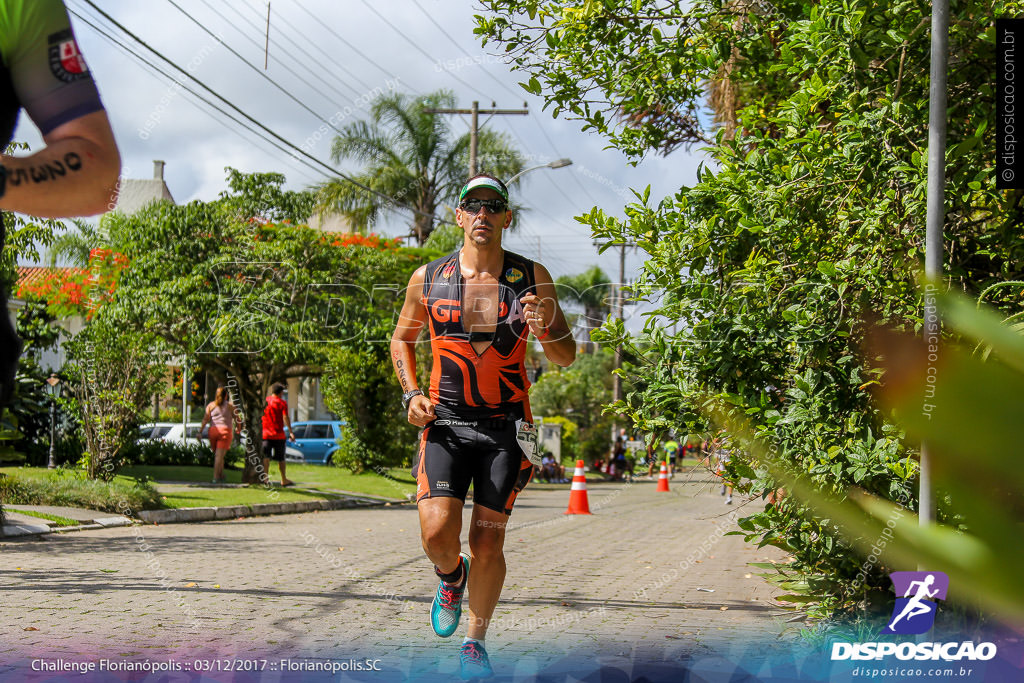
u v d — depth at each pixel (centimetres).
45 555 780
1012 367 48
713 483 509
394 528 1155
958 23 456
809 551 502
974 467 47
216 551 843
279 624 502
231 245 1689
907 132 480
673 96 627
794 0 554
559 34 568
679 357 520
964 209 461
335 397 1945
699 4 567
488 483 392
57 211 164
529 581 699
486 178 399
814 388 462
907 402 49
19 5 159
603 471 3353
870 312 436
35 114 164
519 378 399
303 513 1406
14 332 168
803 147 514
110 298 1573
